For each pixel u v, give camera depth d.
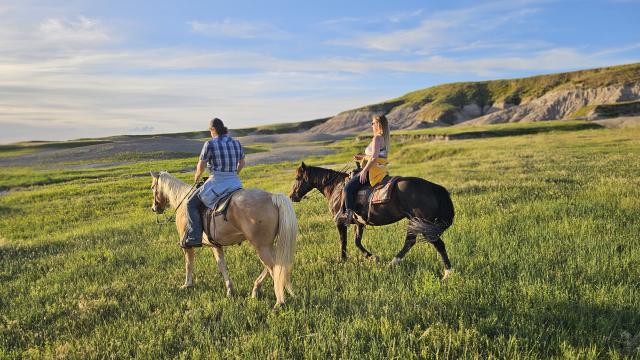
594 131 51.34
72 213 19.84
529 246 7.95
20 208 21.95
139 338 5.62
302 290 6.83
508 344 4.73
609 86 140.00
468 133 60.81
